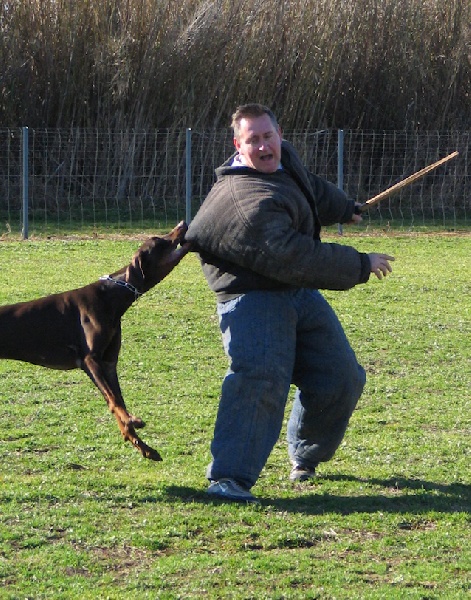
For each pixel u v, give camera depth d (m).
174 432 9.66
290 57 31.33
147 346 13.30
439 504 7.66
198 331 14.15
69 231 25.61
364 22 32.22
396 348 13.44
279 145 7.46
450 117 33.03
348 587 6.05
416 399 11.07
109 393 7.78
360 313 15.54
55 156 29.78
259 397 7.49
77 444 9.15
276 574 6.23
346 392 7.86
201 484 7.95
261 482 8.20
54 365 8.23
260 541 6.78
